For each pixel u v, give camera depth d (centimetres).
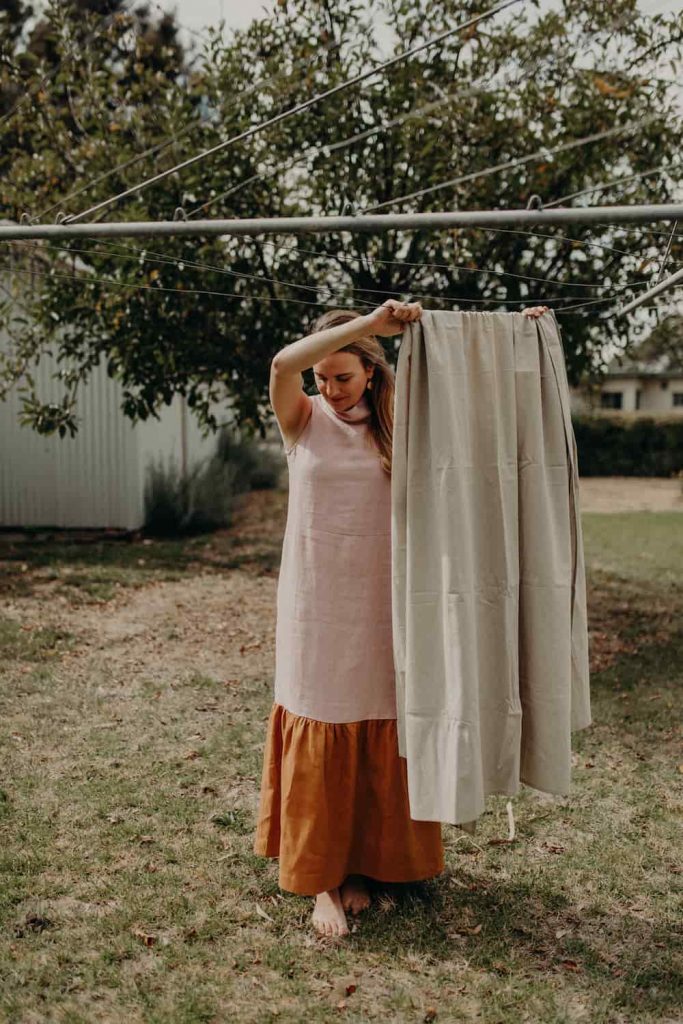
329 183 609
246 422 706
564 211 282
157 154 603
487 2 547
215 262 622
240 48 580
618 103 565
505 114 580
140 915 262
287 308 656
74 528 1100
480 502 236
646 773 378
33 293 707
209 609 689
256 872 290
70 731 415
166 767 375
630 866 297
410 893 275
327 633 248
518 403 239
